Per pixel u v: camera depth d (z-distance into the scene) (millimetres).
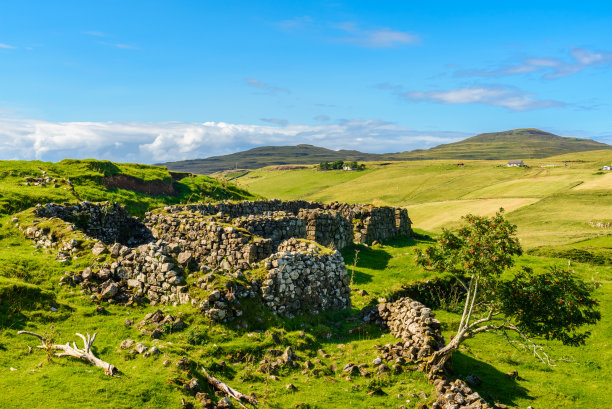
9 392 11508
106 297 18531
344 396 14250
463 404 13852
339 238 36688
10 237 24547
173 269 19031
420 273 30344
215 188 57219
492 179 175500
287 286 19953
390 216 45188
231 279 18422
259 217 28922
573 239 74188
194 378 13344
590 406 16578
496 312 16078
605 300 28828
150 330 16125
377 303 25203
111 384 12359
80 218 28859
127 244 30094
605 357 21609
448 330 23672
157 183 50719
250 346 16250
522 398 16750
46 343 13789
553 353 22094
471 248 15484
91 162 48750
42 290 17328
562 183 142750
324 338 19062
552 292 14820
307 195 184375
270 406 13047
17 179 39219
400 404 14156
